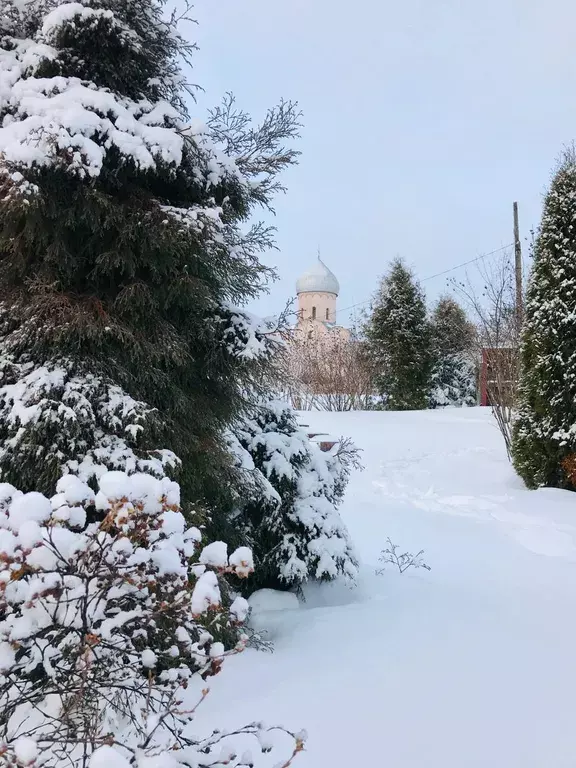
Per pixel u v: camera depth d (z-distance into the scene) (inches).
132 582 64.8
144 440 109.6
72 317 103.0
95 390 106.3
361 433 470.3
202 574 64.0
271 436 159.5
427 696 100.8
